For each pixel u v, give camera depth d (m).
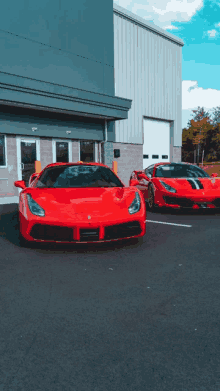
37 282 2.75
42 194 3.87
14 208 7.32
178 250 3.76
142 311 2.21
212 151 74.56
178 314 2.17
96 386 1.46
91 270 3.06
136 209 3.76
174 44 17.28
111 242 4.11
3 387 1.46
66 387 1.46
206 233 4.66
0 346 1.79
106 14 12.96
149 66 15.72
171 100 17.36
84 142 12.74
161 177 6.96
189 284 2.71
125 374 1.55
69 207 3.56
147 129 16.12
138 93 15.18
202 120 60.53
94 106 11.21
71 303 2.34
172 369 1.58
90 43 12.32
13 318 2.11
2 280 2.79
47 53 10.78
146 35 15.41
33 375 1.54
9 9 9.62
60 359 1.67
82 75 12.07
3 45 9.53
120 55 14.09
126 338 1.87
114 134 13.72
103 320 2.08
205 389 1.45
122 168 14.60
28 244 3.79
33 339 1.86
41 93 9.41
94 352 1.73
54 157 11.55
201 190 6.13
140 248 3.86
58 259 3.41
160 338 1.87
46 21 10.69
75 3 11.60
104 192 3.99
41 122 10.84
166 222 5.56
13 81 8.69
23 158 10.60
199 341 1.83
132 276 2.90
